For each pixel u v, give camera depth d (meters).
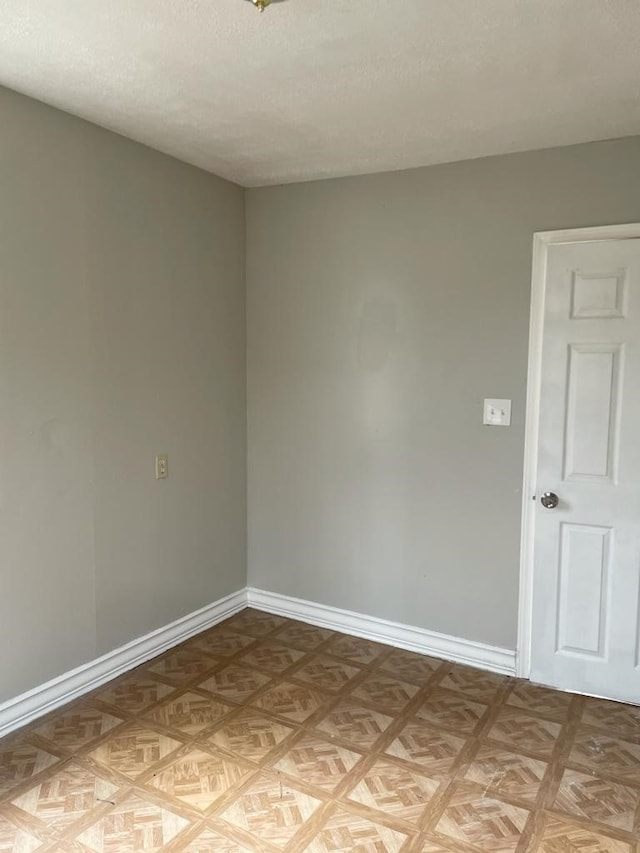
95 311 2.62
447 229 2.91
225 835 1.90
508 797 2.08
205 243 3.20
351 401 3.24
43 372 2.43
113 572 2.80
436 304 2.97
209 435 3.32
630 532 2.62
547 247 2.69
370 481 3.23
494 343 2.84
